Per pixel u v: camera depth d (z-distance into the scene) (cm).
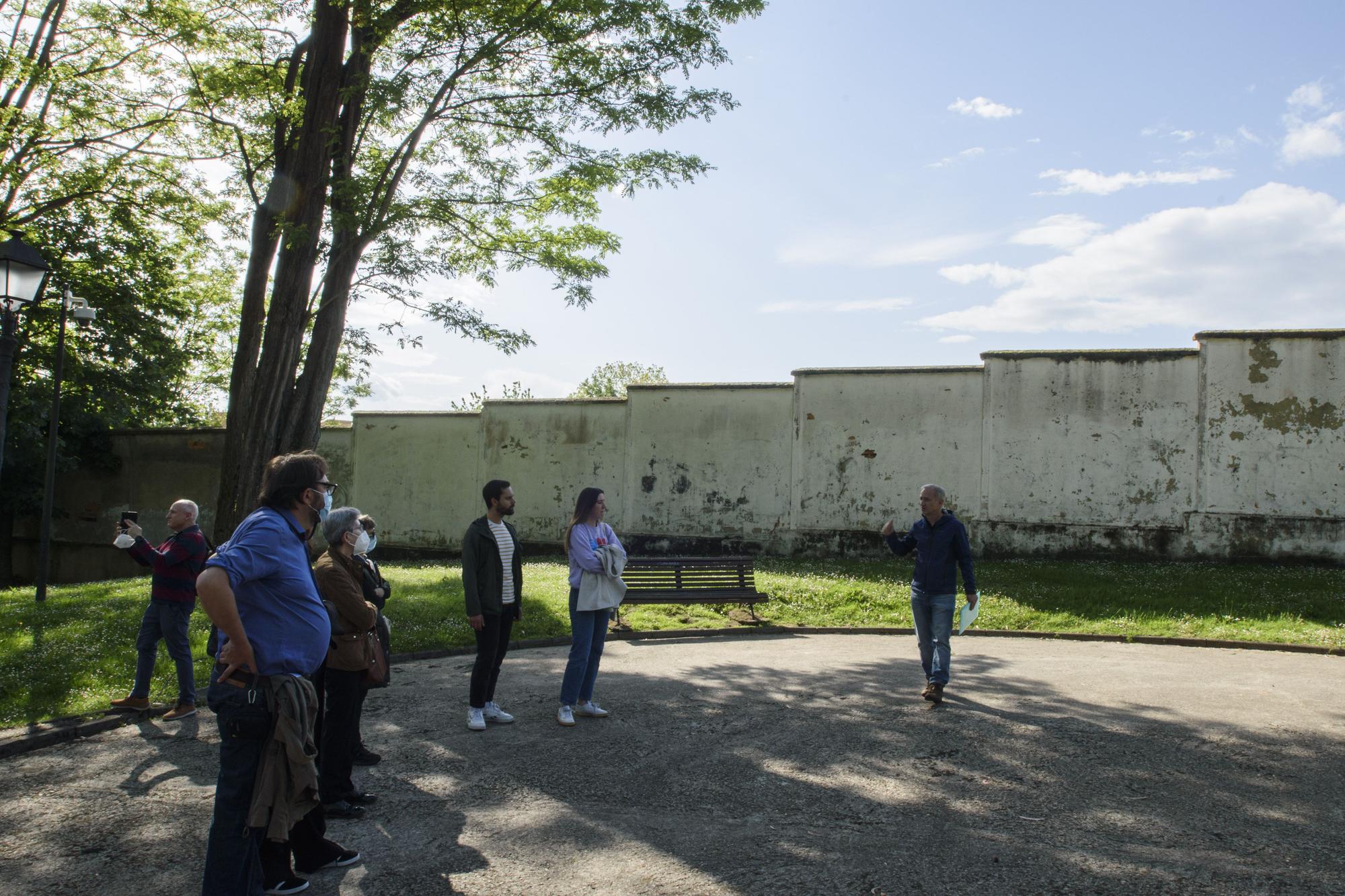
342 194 1147
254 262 1207
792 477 1841
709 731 684
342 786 509
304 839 431
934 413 1764
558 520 1998
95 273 2158
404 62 1255
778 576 1501
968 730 678
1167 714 724
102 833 489
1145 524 1627
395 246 1258
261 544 358
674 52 1246
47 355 2162
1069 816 502
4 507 2253
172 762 617
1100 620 1178
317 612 375
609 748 640
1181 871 427
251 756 355
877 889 409
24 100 1820
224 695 352
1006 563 1592
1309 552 1539
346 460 2144
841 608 1268
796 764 601
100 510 2312
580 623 706
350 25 1203
